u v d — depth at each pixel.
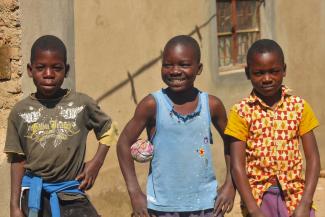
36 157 4.57
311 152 4.63
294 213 4.54
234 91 8.59
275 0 9.05
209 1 8.22
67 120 4.62
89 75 6.68
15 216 4.60
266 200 4.57
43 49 4.55
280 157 4.54
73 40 6.46
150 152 4.59
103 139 4.77
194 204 4.59
